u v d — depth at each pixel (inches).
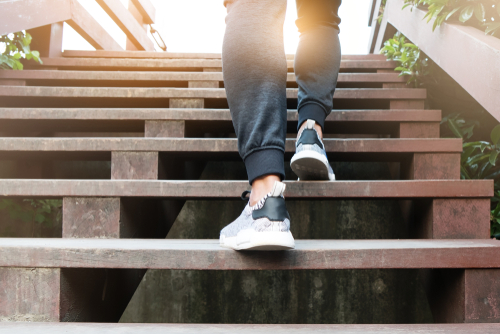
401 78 85.8
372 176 77.4
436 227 42.9
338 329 25.8
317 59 45.3
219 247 32.0
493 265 30.8
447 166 52.2
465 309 30.7
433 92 82.0
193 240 38.0
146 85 90.5
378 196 43.8
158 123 63.0
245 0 31.6
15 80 86.6
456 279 32.3
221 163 79.5
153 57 109.7
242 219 30.7
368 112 64.7
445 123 75.2
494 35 59.0
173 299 67.9
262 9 31.3
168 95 75.2
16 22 83.8
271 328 26.0
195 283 68.1
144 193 42.5
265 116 29.5
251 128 29.6
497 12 58.5
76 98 75.7
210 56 109.6
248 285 67.4
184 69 99.7
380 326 26.5
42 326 26.6
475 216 42.7
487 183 42.4
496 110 46.9
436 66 78.0
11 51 86.7
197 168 72.4
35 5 90.9
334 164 78.1
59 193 41.9
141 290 68.2
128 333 25.1
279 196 29.5
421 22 75.8
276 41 31.2
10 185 42.2
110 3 121.3
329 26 46.8
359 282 66.0
